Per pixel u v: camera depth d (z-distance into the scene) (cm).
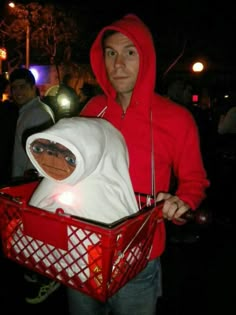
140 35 149
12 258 131
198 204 147
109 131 132
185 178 155
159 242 159
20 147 286
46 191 126
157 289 167
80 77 1513
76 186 121
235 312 270
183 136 154
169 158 160
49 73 1570
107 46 153
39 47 1596
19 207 117
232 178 523
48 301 284
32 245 124
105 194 122
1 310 270
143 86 154
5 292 291
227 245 375
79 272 112
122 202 127
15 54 1659
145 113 157
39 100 292
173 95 480
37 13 1420
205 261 344
